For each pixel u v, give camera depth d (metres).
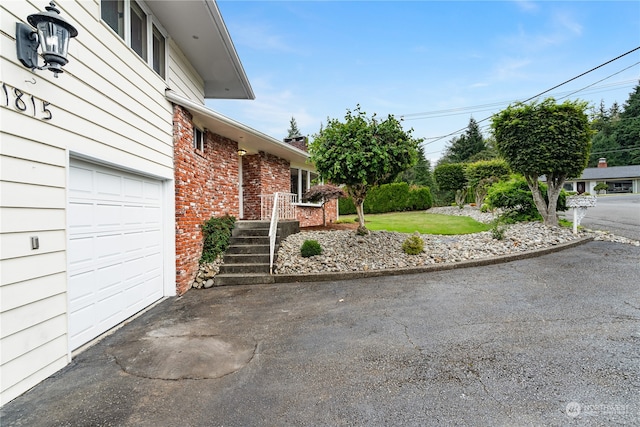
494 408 2.14
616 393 2.23
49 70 2.83
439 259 6.35
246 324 3.95
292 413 2.19
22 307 2.63
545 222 8.16
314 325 3.79
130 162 4.36
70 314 3.17
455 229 9.29
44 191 2.89
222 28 6.02
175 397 2.44
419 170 28.08
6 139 2.54
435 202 21.91
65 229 3.12
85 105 3.47
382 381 2.54
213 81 8.66
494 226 7.91
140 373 2.83
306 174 13.27
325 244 7.40
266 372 2.76
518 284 4.82
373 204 18.19
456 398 2.27
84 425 2.15
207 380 2.67
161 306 4.92
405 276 5.78
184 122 5.95
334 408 2.23
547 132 7.44
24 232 2.68
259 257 6.61
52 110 3.00
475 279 5.24
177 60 6.64
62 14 3.15
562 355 2.76
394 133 6.66
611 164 34.91
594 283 4.63
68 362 3.07
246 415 2.19
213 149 7.66
